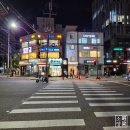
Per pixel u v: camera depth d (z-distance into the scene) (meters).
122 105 11.12
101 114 8.97
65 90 19.28
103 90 19.25
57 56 60.97
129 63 72.38
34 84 28.05
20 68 67.88
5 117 8.55
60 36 61.50
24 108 10.39
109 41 82.88
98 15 101.38
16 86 24.50
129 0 83.19
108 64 70.75
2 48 122.81
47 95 15.47
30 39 63.75
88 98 13.77
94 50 63.44
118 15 82.31
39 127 7.11
